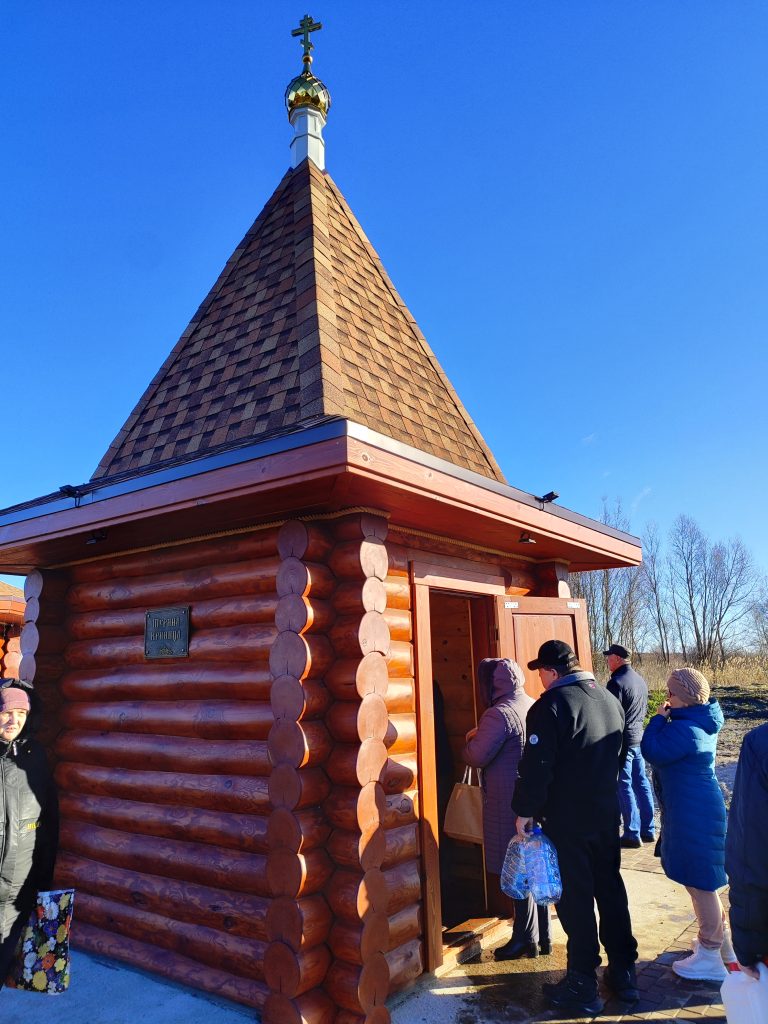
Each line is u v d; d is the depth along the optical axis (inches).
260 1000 138.8
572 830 140.9
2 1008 144.5
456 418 249.1
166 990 150.6
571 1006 137.8
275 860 134.6
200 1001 145.2
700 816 150.8
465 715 224.4
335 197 270.1
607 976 149.0
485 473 236.7
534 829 145.6
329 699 143.9
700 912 150.9
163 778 166.4
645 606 1657.2
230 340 225.3
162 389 235.9
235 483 134.6
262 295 229.9
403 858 151.9
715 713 153.9
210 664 164.6
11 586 422.3
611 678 267.3
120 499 156.4
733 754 457.1
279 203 264.2
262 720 149.0
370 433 125.4
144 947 163.5
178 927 157.4
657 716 157.2
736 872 92.3
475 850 211.6
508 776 165.8
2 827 120.9
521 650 205.5
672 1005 140.9
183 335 247.8
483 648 205.0
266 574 157.5
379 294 254.5
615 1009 139.6
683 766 152.7
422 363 253.4
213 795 154.4
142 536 173.8
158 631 176.1
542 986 148.7
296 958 128.3
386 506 149.8
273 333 209.9
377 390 202.2
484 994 146.8
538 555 227.6
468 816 179.9
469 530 179.8
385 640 147.4
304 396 176.7
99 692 189.3
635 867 234.2
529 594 228.5
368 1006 129.3
